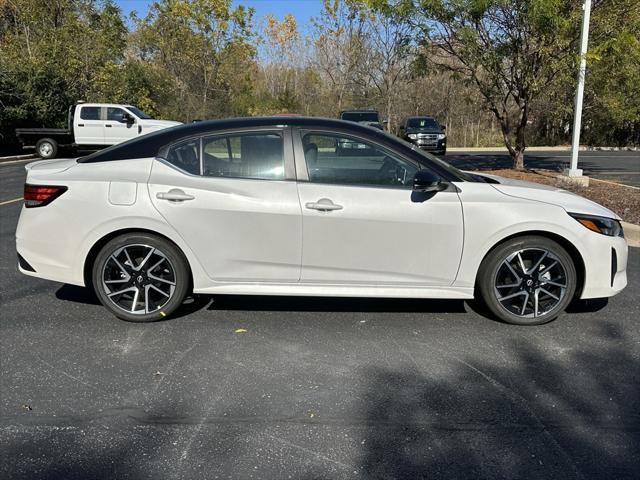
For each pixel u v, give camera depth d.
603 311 4.85
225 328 4.42
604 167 17.38
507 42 11.88
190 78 27.66
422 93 30.88
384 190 4.29
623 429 3.04
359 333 4.34
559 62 11.22
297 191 4.27
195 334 4.30
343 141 4.34
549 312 4.46
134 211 4.26
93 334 4.28
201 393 3.42
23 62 22.78
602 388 3.50
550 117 28.75
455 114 31.22
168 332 4.34
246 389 3.47
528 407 3.27
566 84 12.70
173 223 4.27
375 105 29.72
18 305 4.88
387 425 3.08
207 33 26.38
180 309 4.82
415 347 4.09
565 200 4.46
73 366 3.76
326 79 32.09
